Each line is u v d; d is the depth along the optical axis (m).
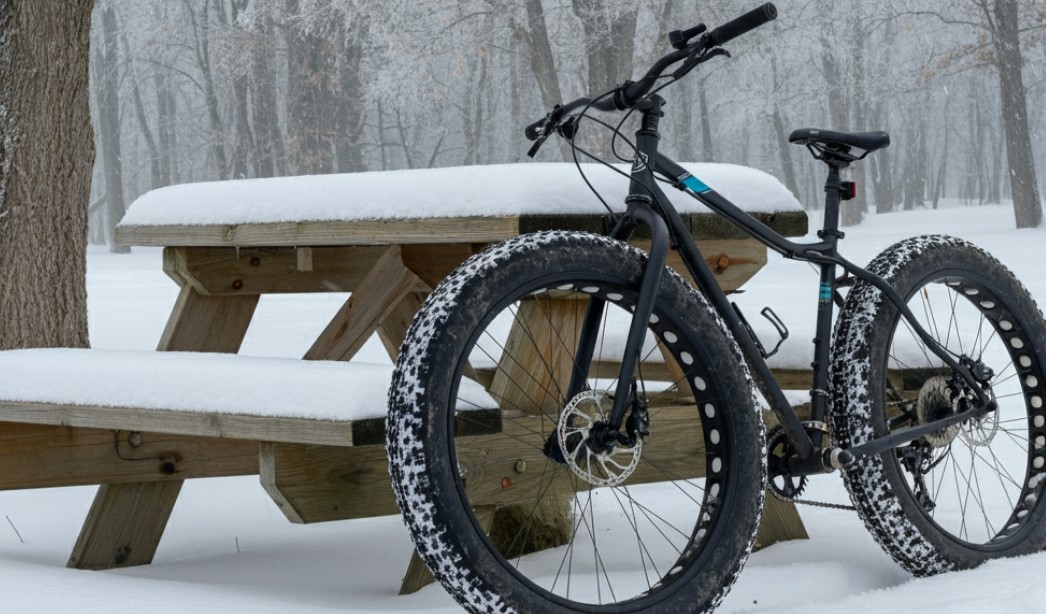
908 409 2.76
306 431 2.20
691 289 2.24
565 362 2.67
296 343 9.23
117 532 3.09
